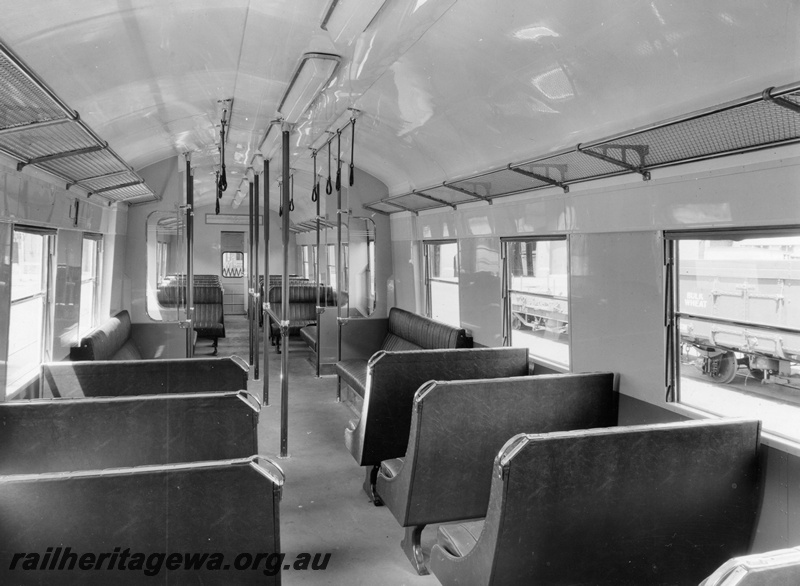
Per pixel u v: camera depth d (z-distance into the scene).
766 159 3.09
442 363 4.54
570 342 4.95
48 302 5.24
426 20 2.77
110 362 4.42
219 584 2.30
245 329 14.56
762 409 3.70
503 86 4.24
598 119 4.04
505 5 3.27
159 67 4.21
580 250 4.79
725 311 4.21
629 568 2.64
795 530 2.95
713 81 3.09
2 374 3.99
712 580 1.53
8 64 2.37
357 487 4.95
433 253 8.18
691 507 2.65
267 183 7.07
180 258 8.47
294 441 6.14
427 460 3.45
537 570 2.50
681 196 3.70
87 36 3.25
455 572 2.82
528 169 4.81
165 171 8.41
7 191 4.04
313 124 5.35
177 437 3.44
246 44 4.05
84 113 4.45
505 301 6.12
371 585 3.47
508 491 2.35
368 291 9.20
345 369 7.31
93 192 6.46
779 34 2.60
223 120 6.14
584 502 2.47
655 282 3.99
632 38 3.14
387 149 7.14
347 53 3.46
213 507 2.20
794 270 3.92
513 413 3.65
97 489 2.10
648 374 4.08
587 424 3.98
